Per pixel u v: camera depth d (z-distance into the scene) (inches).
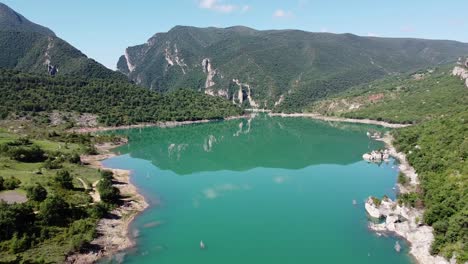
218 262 3038.9
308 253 3152.1
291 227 3676.2
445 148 5039.4
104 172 5196.9
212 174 5782.5
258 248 3257.9
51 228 3319.4
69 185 4338.1
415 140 6648.6
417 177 4803.2
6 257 2854.3
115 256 3139.8
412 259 2977.4
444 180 3954.2
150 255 3159.5
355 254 3102.9
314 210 4121.6
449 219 3100.4
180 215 4025.6
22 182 4242.1
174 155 7332.7
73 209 3666.3
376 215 3870.6
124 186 5024.6
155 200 4522.6
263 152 7564.0
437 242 2935.5
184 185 5167.3
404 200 3850.9
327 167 6112.2
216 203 4404.5
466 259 2613.2
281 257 3093.0
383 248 3181.6
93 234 3376.0
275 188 4982.8
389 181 5172.2
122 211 4062.5
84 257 3073.3
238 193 4788.4
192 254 3174.2
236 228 3681.1
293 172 5831.7
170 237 3494.1
